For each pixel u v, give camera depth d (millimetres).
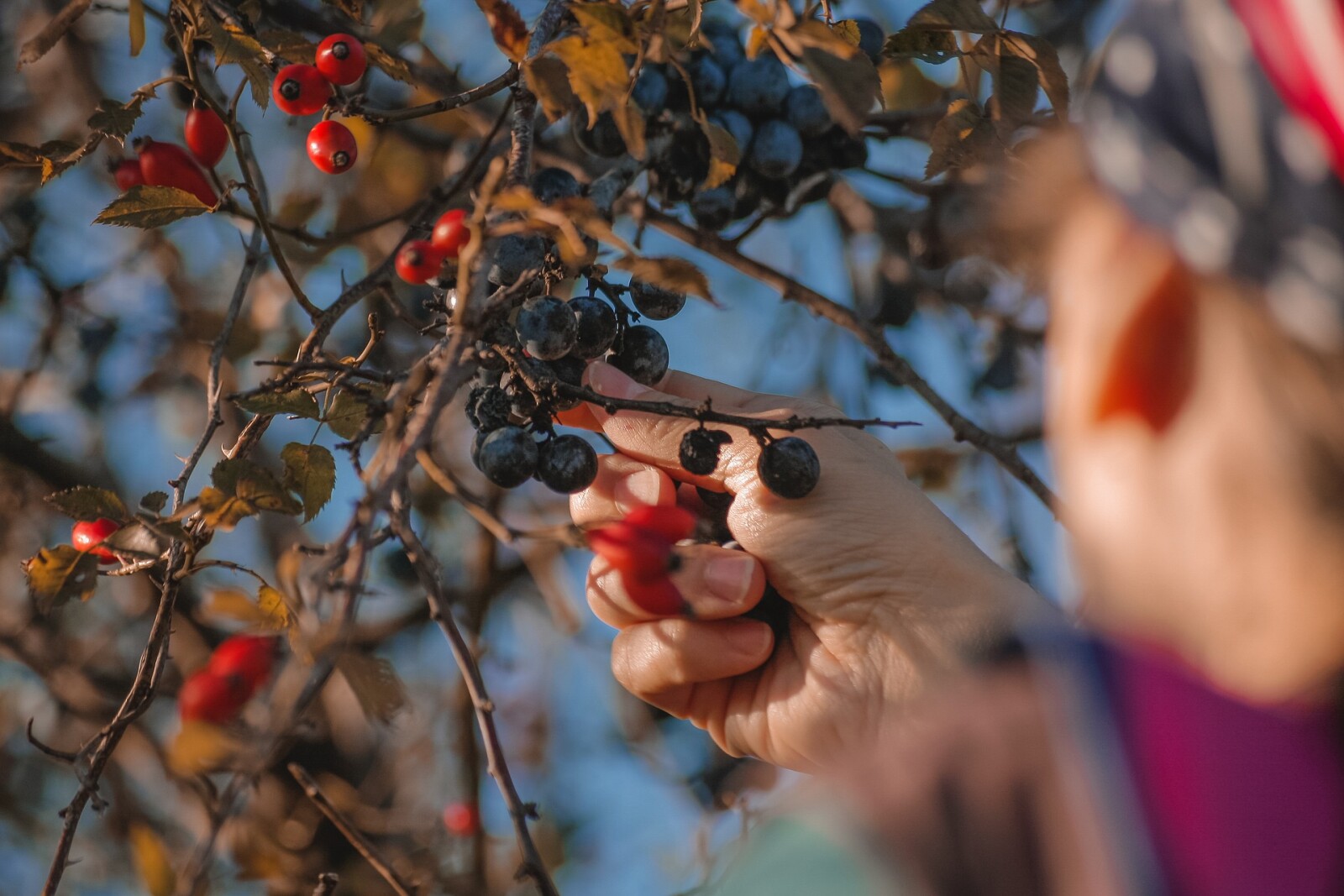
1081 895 685
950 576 2072
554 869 4730
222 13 2338
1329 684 713
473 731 4152
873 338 2465
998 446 2312
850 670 2094
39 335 4648
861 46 2625
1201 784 692
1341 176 656
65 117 4734
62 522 4727
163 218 2209
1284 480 696
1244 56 690
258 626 1769
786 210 2844
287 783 3859
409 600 4723
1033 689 771
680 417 2184
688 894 2373
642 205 2637
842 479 2158
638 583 1790
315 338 2152
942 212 2838
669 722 5141
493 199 1498
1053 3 3713
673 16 2312
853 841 732
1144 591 772
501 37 2109
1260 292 677
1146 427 760
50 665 4305
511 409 1998
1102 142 750
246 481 1845
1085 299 780
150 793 4641
